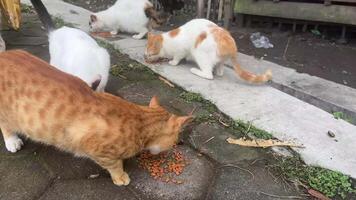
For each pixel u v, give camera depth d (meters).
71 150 0.61
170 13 1.58
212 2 1.52
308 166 0.69
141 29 1.30
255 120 0.82
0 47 1.04
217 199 0.61
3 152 0.69
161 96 0.91
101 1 1.78
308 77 1.08
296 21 1.46
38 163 0.67
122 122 0.57
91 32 1.31
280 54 1.26
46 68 0.60
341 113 0.87
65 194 0.60
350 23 1.33
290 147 0.74
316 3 1.40
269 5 1.43
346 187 0.64
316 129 0.80
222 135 0.77
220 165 0.69
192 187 0.63
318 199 0.62
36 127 0.58
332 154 0.72
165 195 0.61
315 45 1.34
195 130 0.78
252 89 0.96
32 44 1.16
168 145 0.64
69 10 1.54
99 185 0.63
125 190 0.62
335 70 1.15
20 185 0.62
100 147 0.56
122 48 1.19
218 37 0.95
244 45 1.32
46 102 0.57
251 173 0.67
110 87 0.94
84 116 0.56
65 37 0.85
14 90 0.58
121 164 0.61
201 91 0.93
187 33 1.02
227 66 1.10
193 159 0.70
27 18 1.40
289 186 0.65
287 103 0.89
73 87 0.58
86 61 0.77
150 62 1.09
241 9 1.47
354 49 1.32
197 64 1.04
